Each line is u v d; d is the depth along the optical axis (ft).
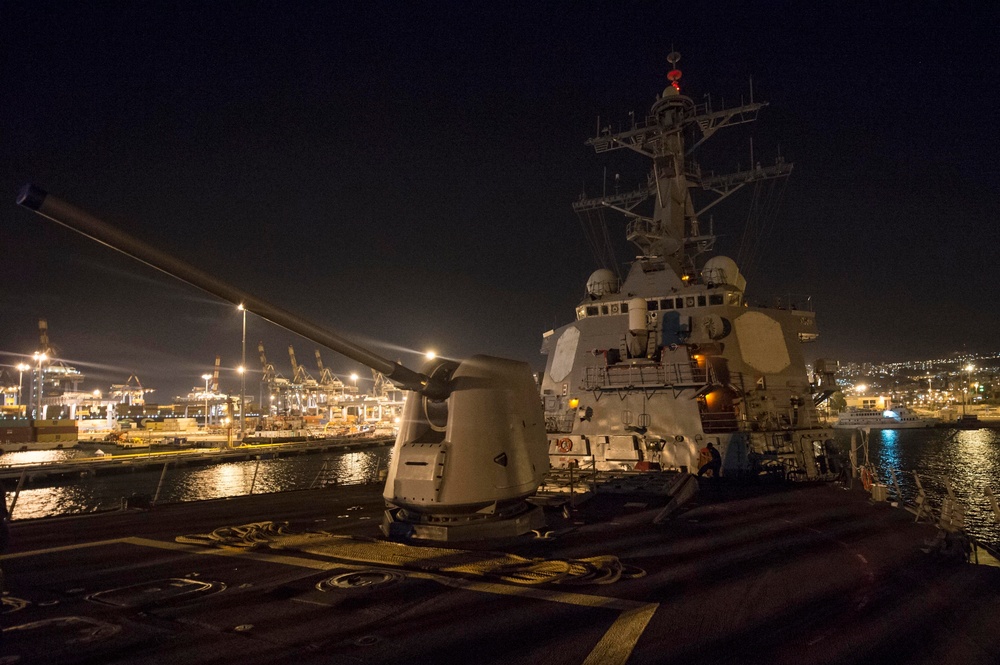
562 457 51.70
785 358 57.41
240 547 24.14
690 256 68.08
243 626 14.96
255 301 19.01
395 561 21.49
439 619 15.46
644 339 51.16
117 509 36.11
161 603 16.78
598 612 16.01
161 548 24.21
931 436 329.72
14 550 24.08
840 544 24.66
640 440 49.39
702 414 53.06
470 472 25.72
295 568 20.59
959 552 23.12
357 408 470.80
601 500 36.35
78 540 26.13
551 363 62.44
